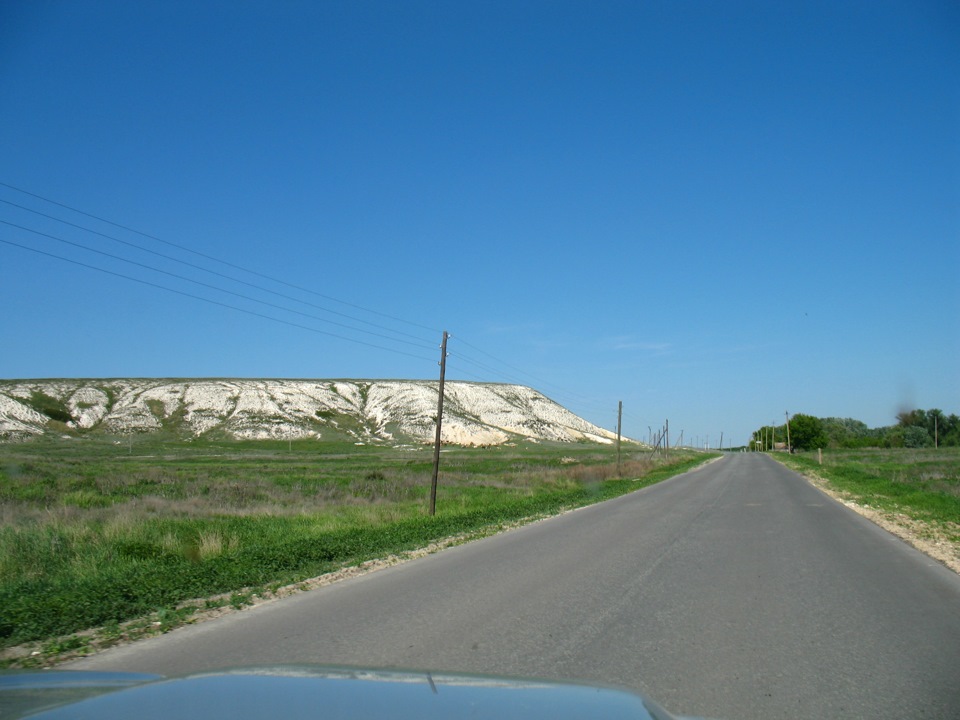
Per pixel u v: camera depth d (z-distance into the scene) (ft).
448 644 24.86
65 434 430.61
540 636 26.04
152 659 23.41
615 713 9.99
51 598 32.48
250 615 30.45
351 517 71.00
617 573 40.34
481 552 49.98
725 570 41.29
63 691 10.35
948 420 518.78
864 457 326.44
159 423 479.82
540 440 555.69
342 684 10.87
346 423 532.32
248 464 246.06
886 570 41.29
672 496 107.86
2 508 74.59
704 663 22.65
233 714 8.87
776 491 116.16
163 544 48.44
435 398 581.53
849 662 22.85
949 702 19.07
